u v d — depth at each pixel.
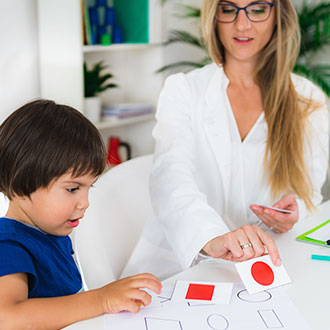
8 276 0.79
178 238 1.10
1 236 0.84
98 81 2.52
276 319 0.79
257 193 1.40
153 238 1.34
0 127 0.90
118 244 1.28
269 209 1.14
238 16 1.30
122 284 0.82
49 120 0.87
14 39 2.25
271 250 0.94
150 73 2.86
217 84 1.38
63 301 0.78
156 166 1.27
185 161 1.29
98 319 0.78
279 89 1.35
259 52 1.38
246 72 1.39
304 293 0.87
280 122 1.36
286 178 1.35
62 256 0.96
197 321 0.78
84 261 1.10
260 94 1.41
